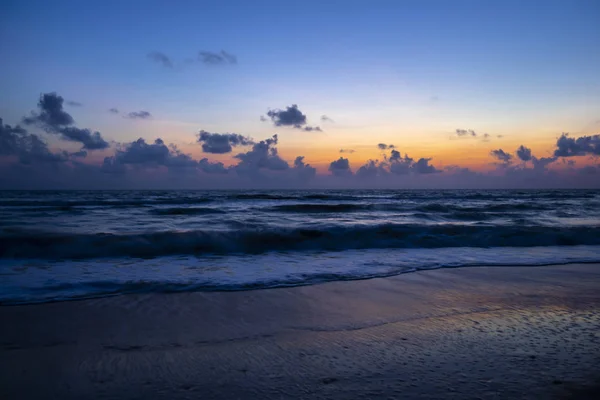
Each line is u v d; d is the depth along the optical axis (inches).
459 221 585.0
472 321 148.7
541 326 142.1
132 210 735.7
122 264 265.7
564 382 95.7
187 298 181.6
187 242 337.1
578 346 121.3
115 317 153.3
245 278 223.5
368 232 395.5
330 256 307.3
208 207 841.5
